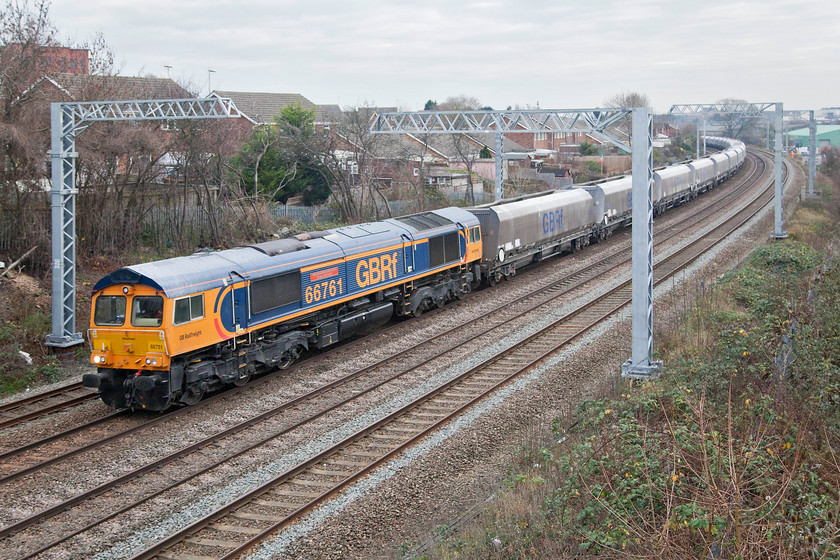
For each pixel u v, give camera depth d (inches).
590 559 363.6
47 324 818.8
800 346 550.0
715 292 915.4
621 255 1375.5
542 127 797.2
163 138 1224.8
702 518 325.4
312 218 1588.3
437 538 412.8
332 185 1727.4
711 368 551.2
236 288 668.7
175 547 409.4
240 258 695.1
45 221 1013.2
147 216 1266.0
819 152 4092.0
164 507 454.3
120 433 568.4
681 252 1322.6
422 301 975.6
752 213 1780.3
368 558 401.4
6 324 781.3
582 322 897.5
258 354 697.0
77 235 1094.4
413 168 1916.8
